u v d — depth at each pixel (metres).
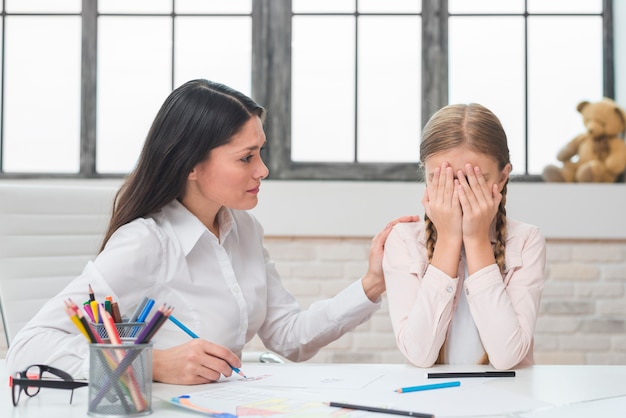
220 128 1.34
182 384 1.14
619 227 2.84
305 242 2.91
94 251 1.79
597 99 3.06
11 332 1.64
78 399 1.04
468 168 1.38
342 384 1.13
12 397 1.00
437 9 3.04
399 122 3.07
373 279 1.55
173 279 1.38
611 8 3.05
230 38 3.08
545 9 3.06
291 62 3.07
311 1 3.08
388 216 2.85
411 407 0.97
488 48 3.06
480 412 0.95
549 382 1.16
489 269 1.34
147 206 1.39
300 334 1.61
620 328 2.87
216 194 1.38
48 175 3.04
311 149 3.07
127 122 3.09
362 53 3.07
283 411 0.94
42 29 3.10
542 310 2.89
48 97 3.09
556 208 2.84
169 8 3.09
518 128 3.05
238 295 1.46
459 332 1.44
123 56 3.09
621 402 1.01
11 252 1.66
